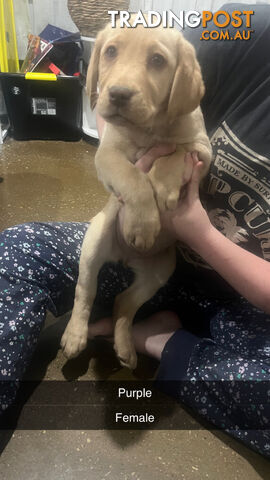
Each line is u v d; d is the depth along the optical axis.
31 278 0.84
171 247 0.94
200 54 0.84
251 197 0.82
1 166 1.91
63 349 0.90
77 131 2.28
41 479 0.72
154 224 0.71
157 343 0.93
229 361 0.79
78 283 0.90
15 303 0.81
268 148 0.78
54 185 1.77
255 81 0.80
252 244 0.87
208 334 0.97
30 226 0.91
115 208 0.87
